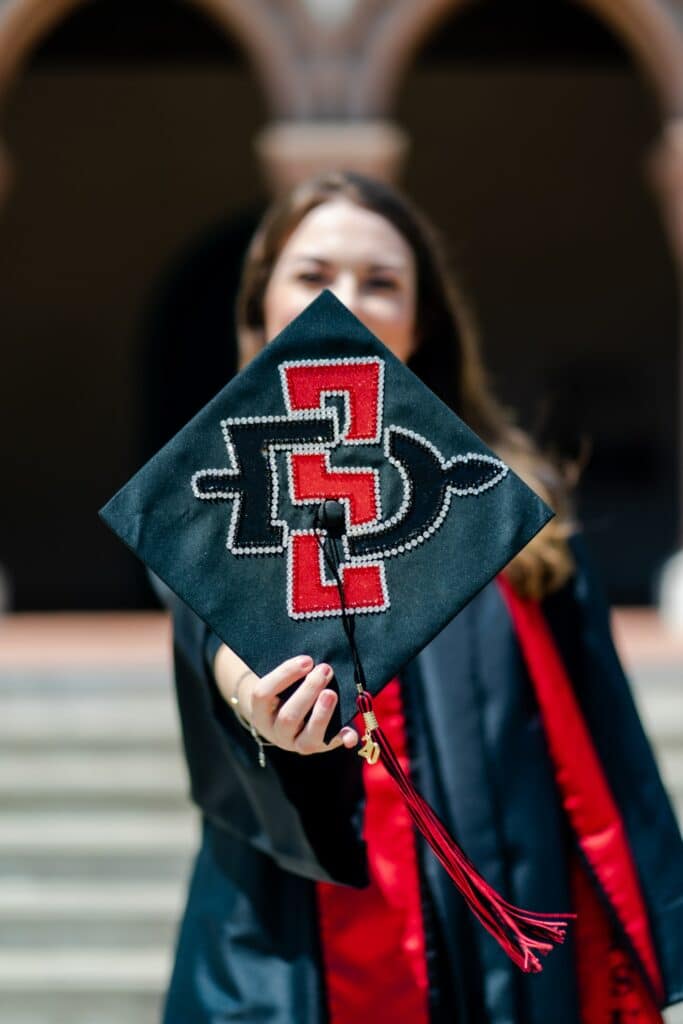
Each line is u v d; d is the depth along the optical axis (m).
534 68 12.48
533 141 12.62
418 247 2.33
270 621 1.78
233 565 1.79
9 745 5.83
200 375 13.13
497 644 2.18
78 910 5.22
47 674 6.02
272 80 7.98
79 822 5.59
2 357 13.10
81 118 12.61
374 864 2.06
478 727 2.13
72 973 5.00
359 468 1.82
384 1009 2.03
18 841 5.46
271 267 2.31
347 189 2.28
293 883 2.07
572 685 2.23
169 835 5.51
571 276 12.87
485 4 11.28
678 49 8.11
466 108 12.57
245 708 1.84
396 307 2.23
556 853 2.10
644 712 5.89
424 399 1.83
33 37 8.29
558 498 2.40
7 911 5.24
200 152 12.68
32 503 13.23
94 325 13.06
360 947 2.04
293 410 1.82
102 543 13.18
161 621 9.27
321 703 1.69
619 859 2.13
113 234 12.90
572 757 2.15
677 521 12.84
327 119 8.00
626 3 8.09
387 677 1.79
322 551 1.80
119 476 13.23
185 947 2.15
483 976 2.03
